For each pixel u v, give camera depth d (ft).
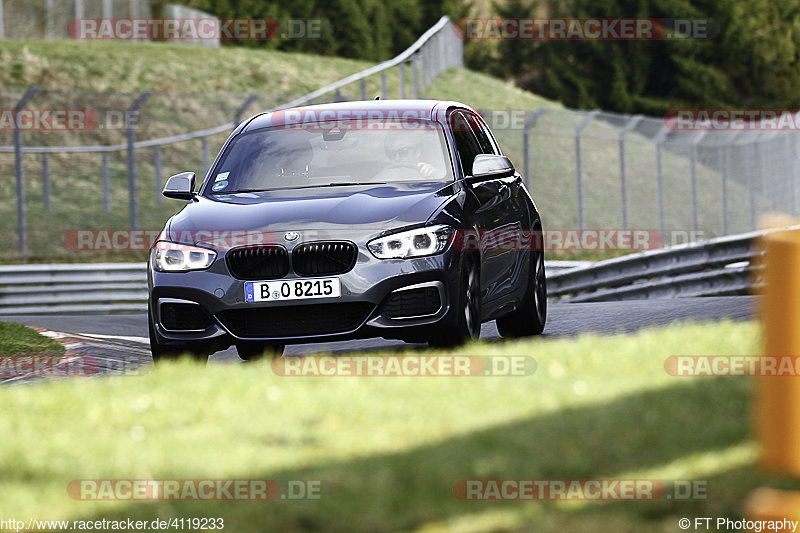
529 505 43.16
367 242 90.74
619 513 41.65
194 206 99.50
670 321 123.95
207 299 92.02
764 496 31.86
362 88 355.36
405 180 100.32
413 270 90.43
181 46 589.73
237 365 77.77
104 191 400.26
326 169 101.91
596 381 64.80
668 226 480.64
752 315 121.70
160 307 94.32
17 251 371.76
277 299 90.63
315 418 59.41
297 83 580.71
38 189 421.18
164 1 618.03
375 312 90.33
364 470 49.19
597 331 120.16
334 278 90.17
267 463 51.75
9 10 583.99
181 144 475.72
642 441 50.62
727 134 410.11
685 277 215.31
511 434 53.26
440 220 92.53
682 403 57.47
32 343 131.95
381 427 56.44
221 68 573.74
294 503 45.83
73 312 293.43
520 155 513.86
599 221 468.34
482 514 42.63
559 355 73.41
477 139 114.21
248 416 60.95
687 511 41.52
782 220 36.60
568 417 55.83
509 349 77.46
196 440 56.70
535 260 117.39
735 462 45.91
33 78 520.42
